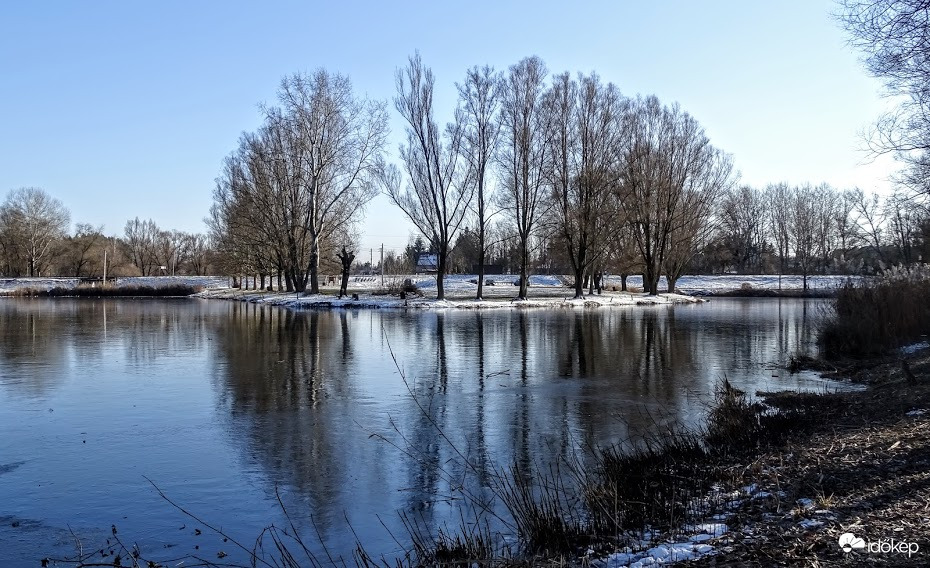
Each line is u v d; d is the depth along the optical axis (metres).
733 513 6.39
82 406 13.55
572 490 8.35
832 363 18.66
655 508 6.76
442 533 7.17
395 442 10.80
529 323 33.12
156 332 28.67
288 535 7.26
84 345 23.94
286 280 59.31
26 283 79.56
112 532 7.37
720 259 96.94
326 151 50.16
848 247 81.75
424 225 46.41
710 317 37.94
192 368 18.48
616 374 17.42
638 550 5.78
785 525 5.78
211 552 6.83
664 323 33.47
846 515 5.81
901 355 17.66
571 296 54.47
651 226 57.50
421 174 45.66
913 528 5.29
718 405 11.92
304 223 54.28
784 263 98.94
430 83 44.94
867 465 7.27
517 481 8.41
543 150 47.28
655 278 56.94
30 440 10.99
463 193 46.53
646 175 54.00
